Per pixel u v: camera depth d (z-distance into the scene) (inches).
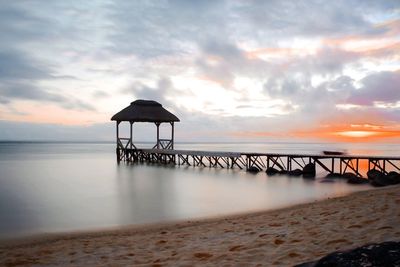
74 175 975.6
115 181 828.6
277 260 179.5
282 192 620.7
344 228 228.5
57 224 398.0
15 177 935.0
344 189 646.5
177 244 251.9
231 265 180.5
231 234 268.5
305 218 296.4
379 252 100.0
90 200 570.3
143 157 1448.1
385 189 496.1
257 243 221.5
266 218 337.4
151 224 382.9
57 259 235.5
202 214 438.9
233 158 1128.2
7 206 519.2
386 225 217.9
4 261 236.7
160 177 906.7
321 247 192.5
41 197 605.0
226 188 687.7
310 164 911.7
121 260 218.7
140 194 628.1
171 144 1455.5
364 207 300.0
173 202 540.4
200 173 998.4
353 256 101.9
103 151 3420.3
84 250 258.2
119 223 397.1
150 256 222.7
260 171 1019.3
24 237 332.8
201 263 191.5
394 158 844.0
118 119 1368.1
